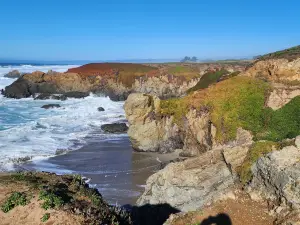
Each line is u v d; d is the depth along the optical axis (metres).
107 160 30.88
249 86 30.22
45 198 11.95
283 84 30.11
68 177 14.79
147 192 20.67
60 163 29.72
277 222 14.48
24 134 38.66
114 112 55.56
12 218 11.46
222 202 16.67
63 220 11.22
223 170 19.52
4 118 47.50
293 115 26.72
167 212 19.47
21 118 47.94
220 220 15.55
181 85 71.50
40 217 11.37
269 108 28.08
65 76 75.88
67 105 60.94
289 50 35.16
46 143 35.59
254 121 27.31
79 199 12.74
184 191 19.48
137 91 73.38
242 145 20.00
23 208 11.71
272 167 16.09
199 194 19.19
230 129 27.20
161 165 28.83
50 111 54.38
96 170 28.19
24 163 29.22
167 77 73.19
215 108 29.27
